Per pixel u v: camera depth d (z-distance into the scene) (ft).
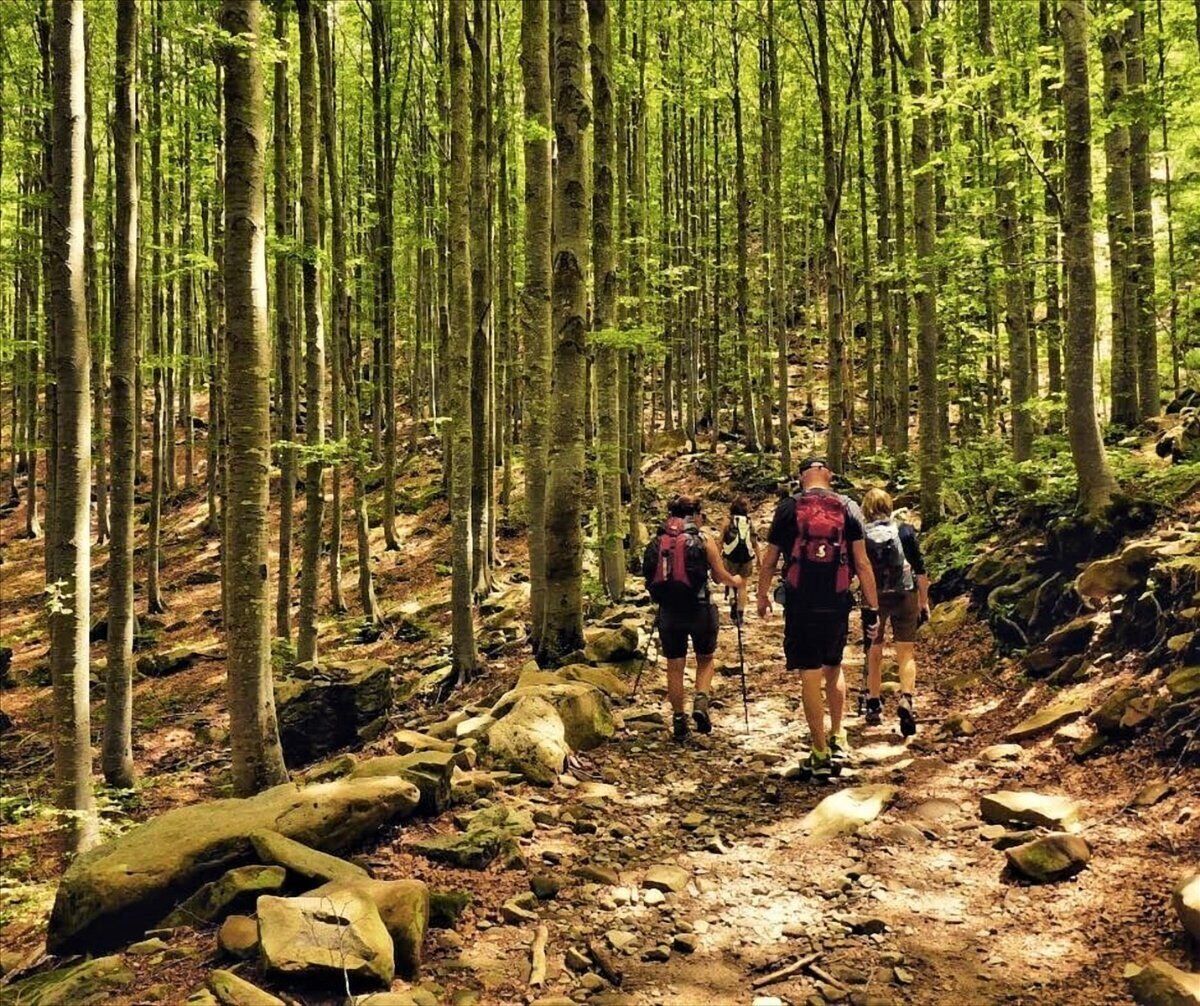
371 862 14.52
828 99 47.50
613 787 18.79
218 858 13.76
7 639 60.03
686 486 64.39
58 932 13.51
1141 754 16.30
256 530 19.48
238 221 19.06
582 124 28.02
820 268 92.68
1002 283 40.78
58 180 23.22
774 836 16.14
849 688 25.73
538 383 33.30
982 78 30.91
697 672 22.53
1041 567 25.85
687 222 73.56
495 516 59.88
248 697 19.43
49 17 45.78
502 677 33.37
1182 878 12.55
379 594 56.29
